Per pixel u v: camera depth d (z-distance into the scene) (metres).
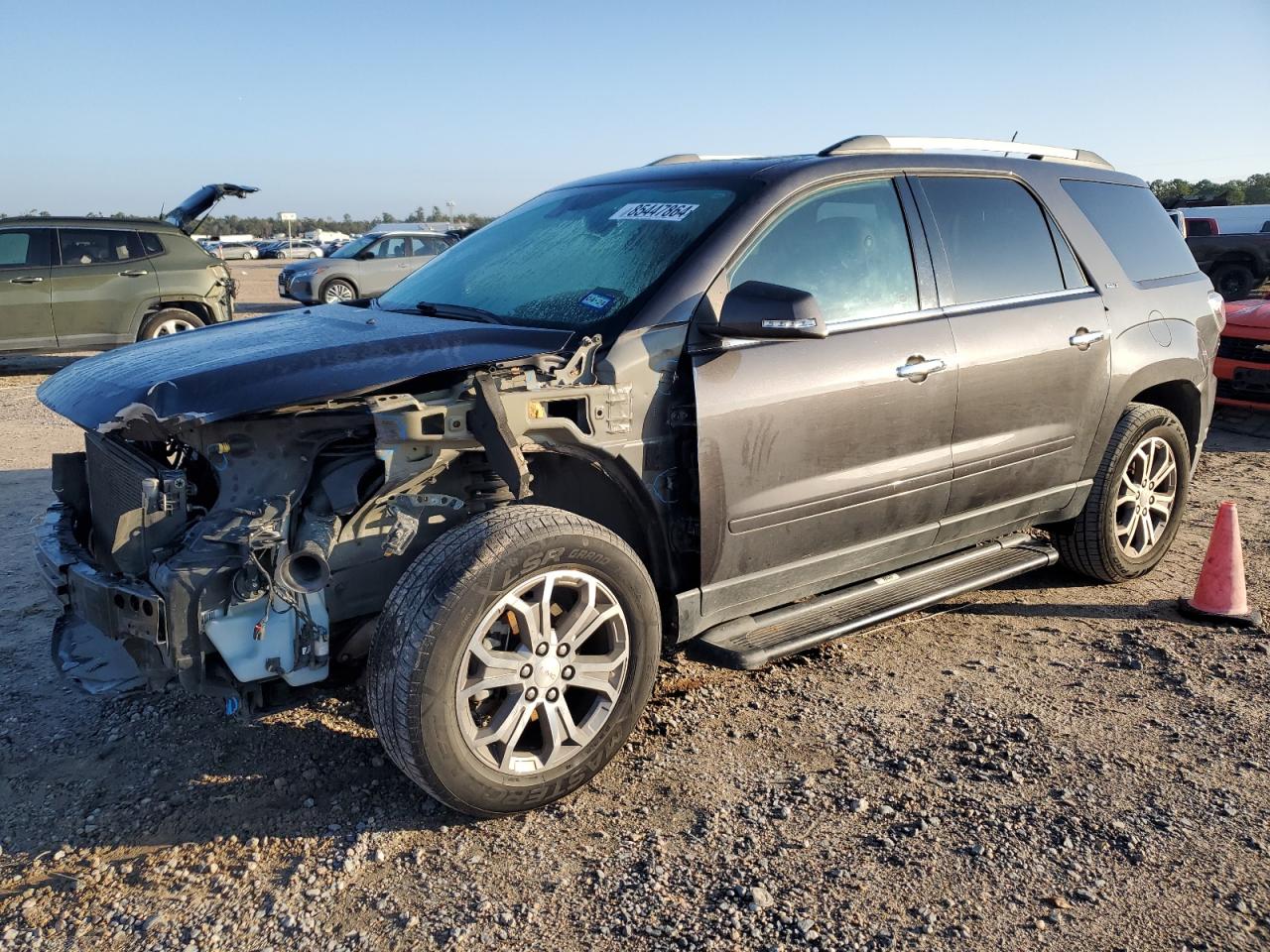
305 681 2.88
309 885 2.67
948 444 3.92
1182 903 2.57
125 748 3.38
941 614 4.60
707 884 2.65
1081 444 4.52
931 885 2.65
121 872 2.73
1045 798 3.05
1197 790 3.09
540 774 2.93
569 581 2.92
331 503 2.86
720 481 3.24
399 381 2.77
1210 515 6.25
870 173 3.85
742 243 3.43
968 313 3.99
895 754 3.31
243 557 2.71
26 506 6.24
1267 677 3.89
